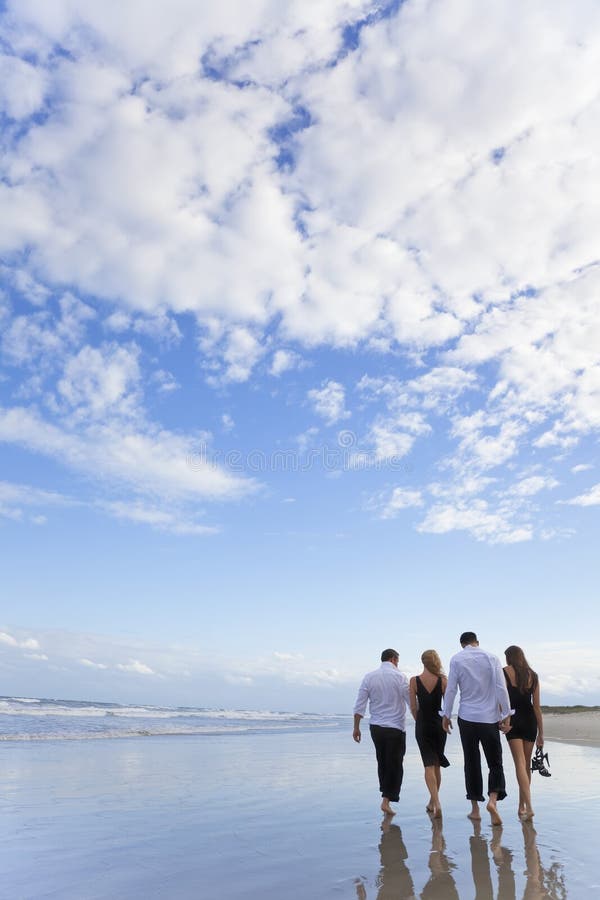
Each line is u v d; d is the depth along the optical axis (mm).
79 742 16625
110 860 4684
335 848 5043
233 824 6066
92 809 6867
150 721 31797
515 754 6395
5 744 15383
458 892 3844
